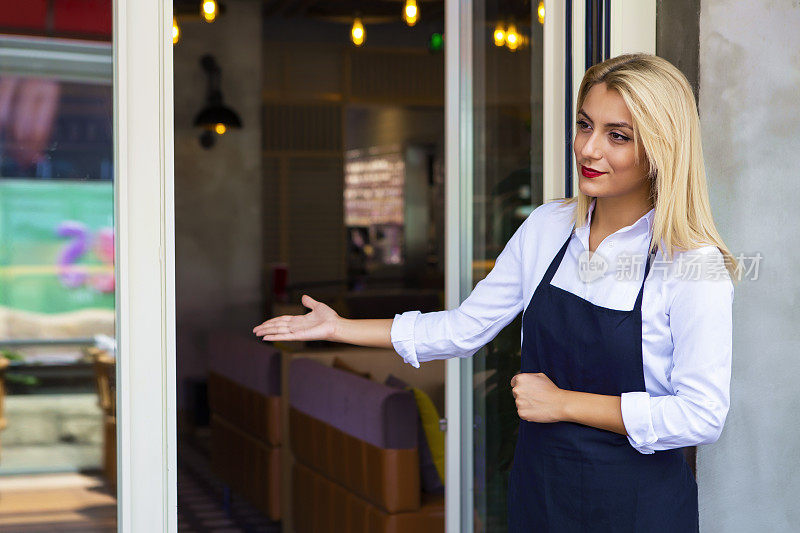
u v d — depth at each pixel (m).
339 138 11.40
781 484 2.43
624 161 1.53
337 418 3.29
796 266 2.40
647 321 1.57
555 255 1.72
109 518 1.89
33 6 1.79
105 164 1.84
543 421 1.59
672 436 1.51
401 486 2.95
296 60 11.08
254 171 8.70
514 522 1.74
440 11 9.71
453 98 2.39
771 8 2.30
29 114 1.80
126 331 1.85
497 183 2.39
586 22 2.23
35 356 1.83
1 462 1.82
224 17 8.62
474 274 2.42
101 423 1.87
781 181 2.36
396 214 12.25
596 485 1.58
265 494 4.04
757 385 2.39
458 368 2.38
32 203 1.81
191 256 8.52
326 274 11.49
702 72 2.25
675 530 1.62
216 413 4.83
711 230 1.55
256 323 8.65
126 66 1.82
